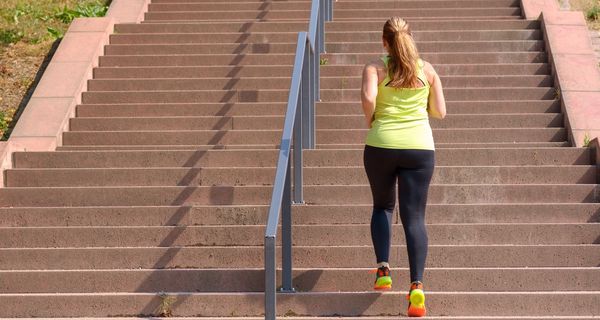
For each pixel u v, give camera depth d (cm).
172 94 933
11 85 1034
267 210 700
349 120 851
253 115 897
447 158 765
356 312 592
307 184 743
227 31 1104
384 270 573
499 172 738
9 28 1184
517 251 641
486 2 1162
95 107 918
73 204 737
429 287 615
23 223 712
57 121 880
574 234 666
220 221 702
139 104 914
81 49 1013
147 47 1044
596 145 752
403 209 568
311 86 797
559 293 593
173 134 861
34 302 611
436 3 1169
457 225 668
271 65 987
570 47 954
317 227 670
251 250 654
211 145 850
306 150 764
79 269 657
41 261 661
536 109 876
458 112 880
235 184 754
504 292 603
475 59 981
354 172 741
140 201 732
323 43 1012
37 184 766
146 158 788
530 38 1023
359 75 964
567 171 736
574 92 869
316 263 646
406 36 576
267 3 1191
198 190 729
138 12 1155
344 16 1154
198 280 629
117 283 631
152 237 681
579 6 1249
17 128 870
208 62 1005
